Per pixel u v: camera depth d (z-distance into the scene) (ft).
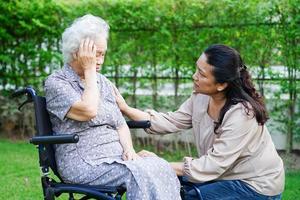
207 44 22.89
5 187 18.54
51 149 12.26
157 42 23.50
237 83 12.19
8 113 25.89
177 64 23.45
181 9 22.90
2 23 25.13
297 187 18.79
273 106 22.65
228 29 22.49
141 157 12.53
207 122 12.70
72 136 11.13
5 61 25.22
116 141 12.46
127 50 23.82
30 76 25.53
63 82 12.04
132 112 13.61
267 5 21.58
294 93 22.30
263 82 22.61
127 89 24.49
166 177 11.76
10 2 24.67
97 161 11.96
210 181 12.51
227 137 12.03
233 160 12.03
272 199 12.46
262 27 22.03
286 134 22.80
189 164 12.12
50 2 24.18
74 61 12.26
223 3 22.22
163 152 24.12
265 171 12.32
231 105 12.22
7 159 22.11
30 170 20.58
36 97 12.18
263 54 22.34
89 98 11.68
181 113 13.55
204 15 22.68
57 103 11.91
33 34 25.14
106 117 12.37
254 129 12.17
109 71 24.35
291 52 21.90
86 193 11.62
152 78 24.12
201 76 12.17
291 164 21.95
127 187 11.53
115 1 23.50
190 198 12.49
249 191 12.27
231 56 12.06
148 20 23.25
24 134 26.16
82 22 12.16
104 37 12.17
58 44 24.97
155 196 11.38
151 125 13.53
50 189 11.66
